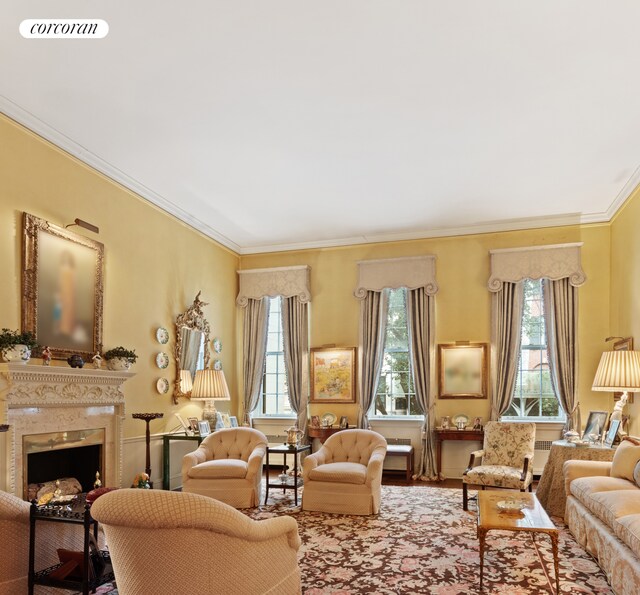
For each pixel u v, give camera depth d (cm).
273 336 982
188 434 734
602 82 457
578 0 360
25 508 334
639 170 638
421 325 876
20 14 373
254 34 397
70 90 475
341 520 559
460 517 570
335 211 802
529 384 851
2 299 504
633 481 474
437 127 540
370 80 457
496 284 845
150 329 727
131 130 551
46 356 525
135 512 253
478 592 369
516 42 405
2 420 475
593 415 731
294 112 512
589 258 819
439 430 826
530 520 383
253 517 573
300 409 922
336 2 363
